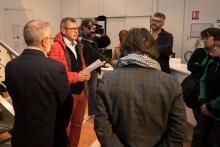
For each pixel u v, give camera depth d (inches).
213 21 247.6
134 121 51.4
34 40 65.2
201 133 96.6
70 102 68.9
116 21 289.4
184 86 112.0
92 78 146.1
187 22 258.1
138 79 51.7
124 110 51.4
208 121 94.0
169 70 143.9
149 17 271.1
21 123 64.6
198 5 251.6
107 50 163.6
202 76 99.9
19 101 64.0
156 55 54.2
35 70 62.7
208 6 248.1
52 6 311.7
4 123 101.9
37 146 64.0
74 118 103.7
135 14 277.9
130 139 52.1
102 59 122.3
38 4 295.4
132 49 53.5
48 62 64.4
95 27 156.9
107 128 52.6
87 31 150.8
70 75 91.2
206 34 105.6
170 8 262.8
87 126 146.7
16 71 63.7
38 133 63.7
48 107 64.1
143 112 50.9
